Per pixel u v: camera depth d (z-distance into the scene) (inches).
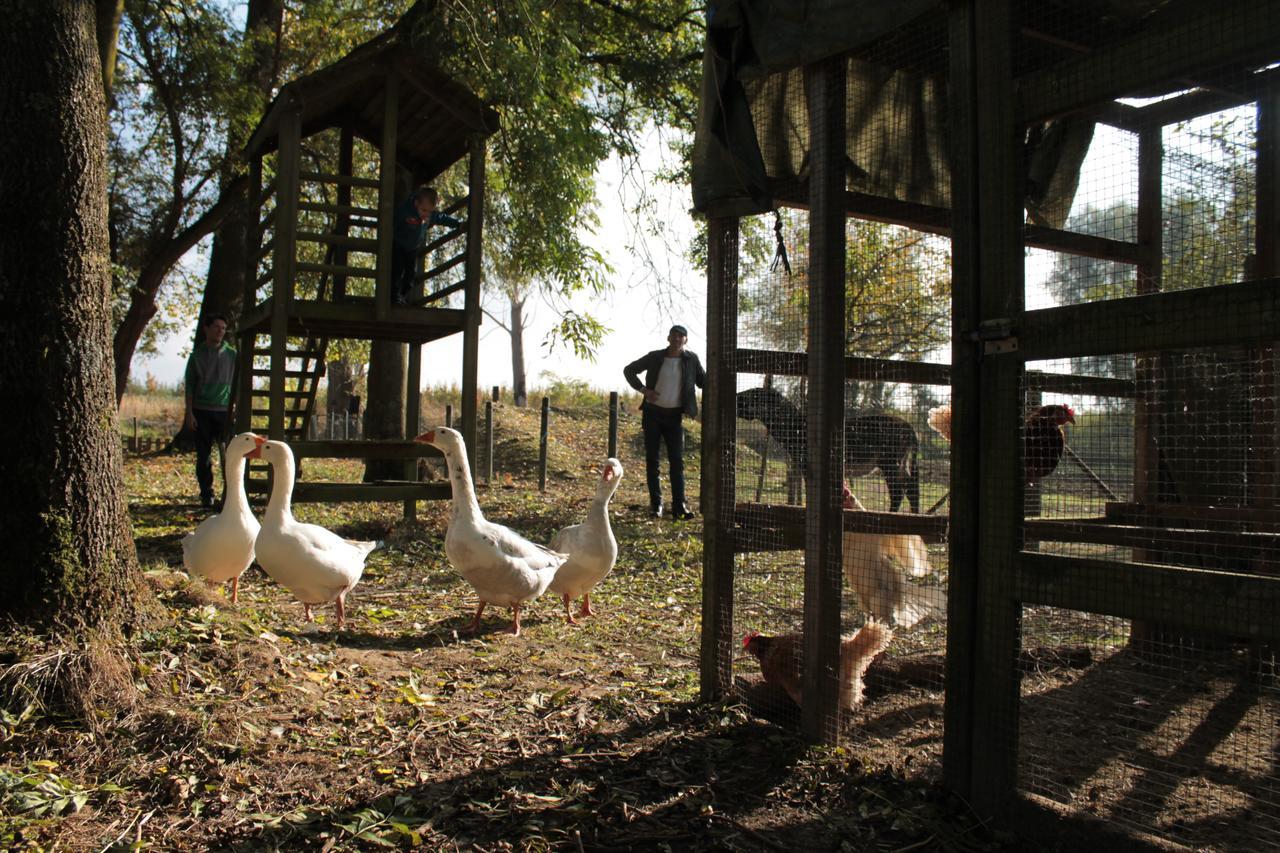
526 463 663.1
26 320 144.5
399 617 234.7
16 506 142.6
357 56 330.6
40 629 140.9
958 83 121.6
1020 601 113.8
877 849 112.0
